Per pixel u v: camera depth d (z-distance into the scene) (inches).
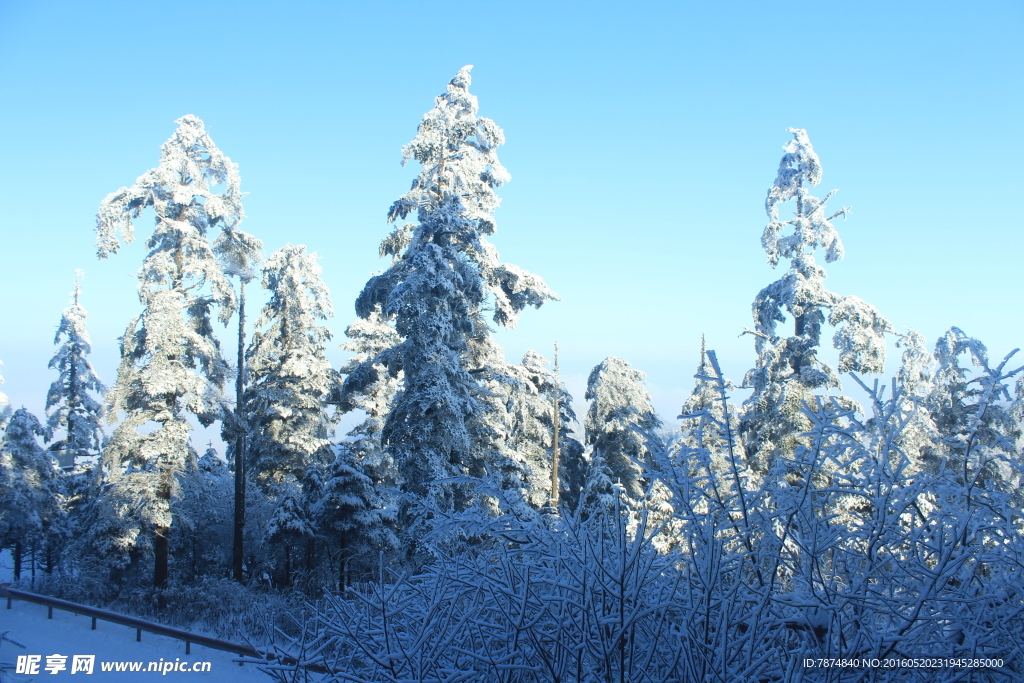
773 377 892.0
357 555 994.7
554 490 1222.9
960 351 1031.0
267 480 1291.8
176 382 930.7
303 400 1280.8
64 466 1528.1
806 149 916.0
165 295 928.9
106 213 921.5
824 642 144.4
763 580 161.2
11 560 1740.9
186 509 1147.3
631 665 155.8
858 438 159.5
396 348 816.9
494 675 171.5
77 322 1599.4
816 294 872.9
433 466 724.7
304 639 200.7
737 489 162.7
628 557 162.9
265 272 1338.6
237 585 950.4
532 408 1310.3
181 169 995.3
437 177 865.5
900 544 166.1
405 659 175.2
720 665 147.2
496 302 869.2
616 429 1366.9
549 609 169.6
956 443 179.9
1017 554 154.3
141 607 858.8
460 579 184.2
